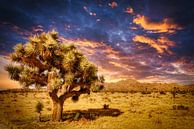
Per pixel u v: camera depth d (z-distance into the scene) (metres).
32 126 19.78
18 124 20.88
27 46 21.55
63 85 22.98
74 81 22.75
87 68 21.80
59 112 22.84
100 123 21.48
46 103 42.34
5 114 27.52
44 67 22.42
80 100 50.44
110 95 70.56
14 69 22.05
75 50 22.20
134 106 37.22
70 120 23.06
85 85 23.19
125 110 32.00
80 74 22.44
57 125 20.42
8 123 21.28
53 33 22.58
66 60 21.33
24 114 27.66
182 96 59.91
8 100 47.44
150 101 46.84
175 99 50.62
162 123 21.72
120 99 53.81
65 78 21.69
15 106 36.25
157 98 54.56
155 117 25.02
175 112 29.14
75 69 22.16
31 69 22.00
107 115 26.92
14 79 22.25
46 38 21.91
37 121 22.53
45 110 32.22
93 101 47.91
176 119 23.97
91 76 22.55
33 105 37.84
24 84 22.25
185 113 28.25
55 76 21.97
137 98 56.03
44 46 21.66
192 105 38.62
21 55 21.55
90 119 23.89
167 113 28.23
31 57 21.88
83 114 27.80
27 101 45.59
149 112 28.97
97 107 36.66
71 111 31.48
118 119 23.70
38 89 23.05
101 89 24.12
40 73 22.81
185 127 19.98
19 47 21.58
